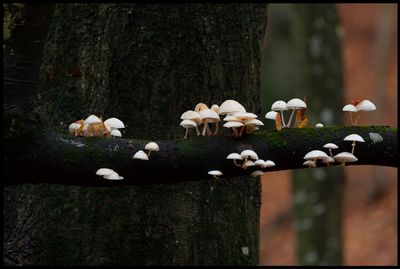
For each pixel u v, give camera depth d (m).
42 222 4.88
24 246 4.87
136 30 4.99
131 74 4.96
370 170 20.72
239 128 3.90
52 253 4.82
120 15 5.01
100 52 5.05
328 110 11.07
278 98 20.50
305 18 11.12
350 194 20.16
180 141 3.91
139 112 4.92
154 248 4.80
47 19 3.58
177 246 4.81
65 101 5.05
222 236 4.93
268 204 20.33
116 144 3.85
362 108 4.07
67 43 5.14
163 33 4.98
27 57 3.64
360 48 27.31
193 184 4.90
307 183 11.01
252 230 5.14
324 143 3.94
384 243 17.55
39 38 3.62
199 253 4.85
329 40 11.14
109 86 4.97
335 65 11.15
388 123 22.72
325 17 11.13
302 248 11.05
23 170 3.78
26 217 4.98
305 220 11.01
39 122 3.77
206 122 3.95
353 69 26.23
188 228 4.85
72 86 5.07
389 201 19.27
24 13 3.52
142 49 4.97
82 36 5.12
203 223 4.89
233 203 5.02
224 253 4.92
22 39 3.60
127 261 4.77
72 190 4.88
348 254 17.66
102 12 5.10
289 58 20.86
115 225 4.80
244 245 5.04
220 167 3.90
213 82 5.02
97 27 5.10
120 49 4.98
